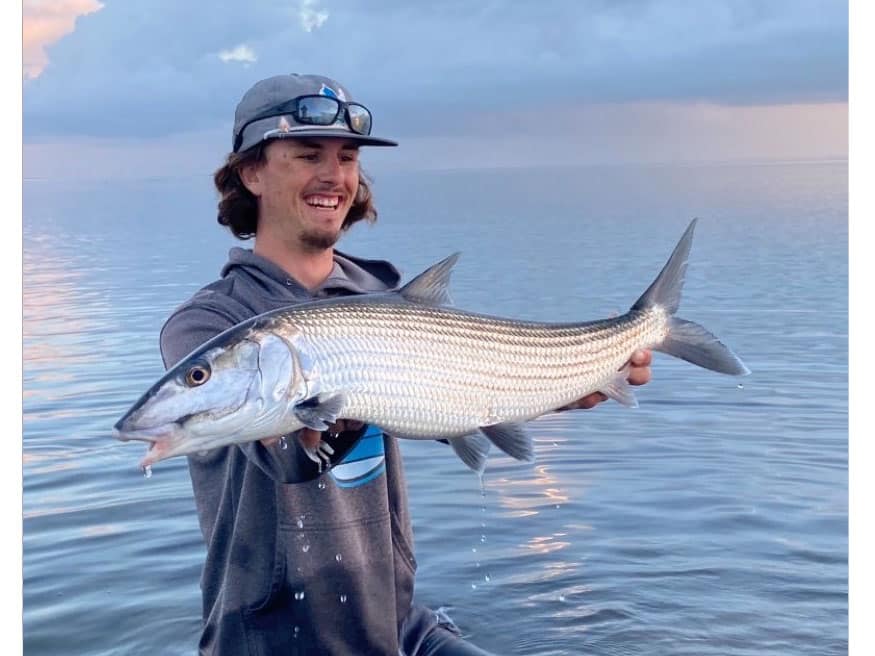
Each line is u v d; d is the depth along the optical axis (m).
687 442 2.73
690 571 1.96
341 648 1.45
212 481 1.46
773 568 1.97
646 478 2.47
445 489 2.43
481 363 1.36
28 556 2.05
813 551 2.04
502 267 6.24
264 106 1.47
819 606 1.83
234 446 1.40
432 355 1.31
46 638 1.74
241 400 1.19
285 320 1.23
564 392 1.44
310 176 1.46
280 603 1.42
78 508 2.30
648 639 1.73
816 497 2.31
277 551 1.40
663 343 1.54
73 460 2.62
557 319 4.38
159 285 5.79
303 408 1.22
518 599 1.88
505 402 1.38
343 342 1.25
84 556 2.05
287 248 1.50
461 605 1.86
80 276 6.37
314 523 1.41
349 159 1.52
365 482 1.46
